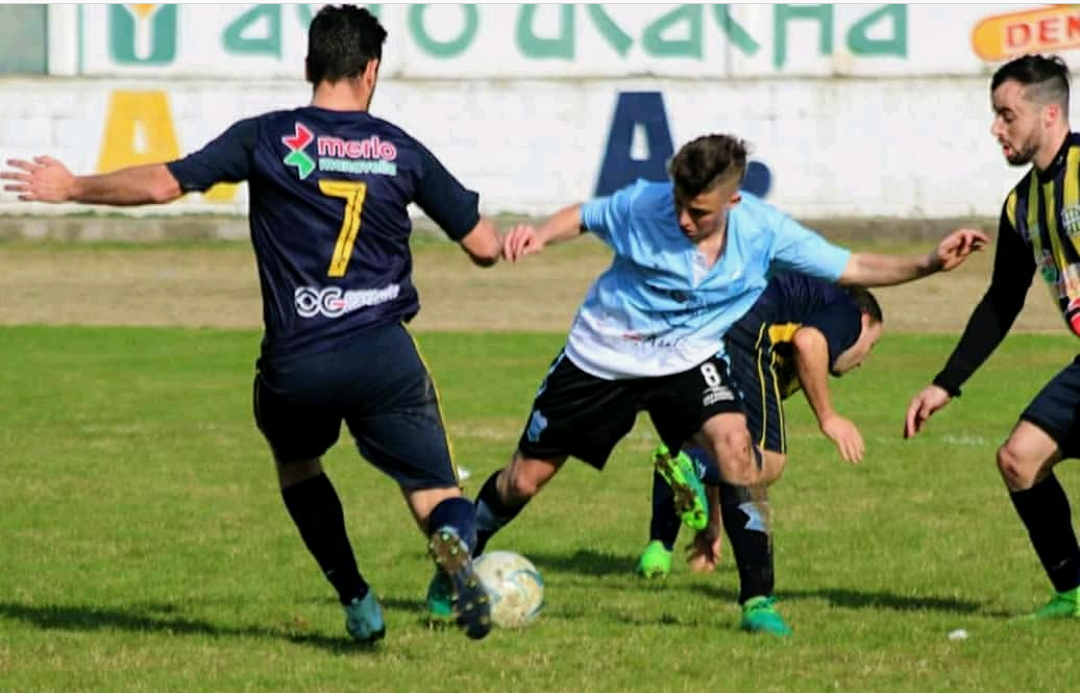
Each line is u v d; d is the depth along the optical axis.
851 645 19.94
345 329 17.80
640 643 19.98
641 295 20.58
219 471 35.59
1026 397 47.47
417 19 83.50
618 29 83.50
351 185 17.80
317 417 18.19
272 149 17.77
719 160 19.08
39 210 83.38
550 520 30.77
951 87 82.00
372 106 82.94
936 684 17.95
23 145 82.44
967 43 82.62
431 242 81.44
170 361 54.56
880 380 50.78
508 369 53.09
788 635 20.41
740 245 20.20
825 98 82.12
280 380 17.88
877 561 26.30
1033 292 70.19
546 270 76.31
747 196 20.70
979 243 19.73
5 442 39.47
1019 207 20.83
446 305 67.75
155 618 21.61
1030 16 82.00
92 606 22.52
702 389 20.77
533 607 20.27
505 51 83.81
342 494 33.19
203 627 21.00
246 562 26.08
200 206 84.00
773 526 29.55
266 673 18.25
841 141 82.31
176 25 83.19
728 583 25.03
